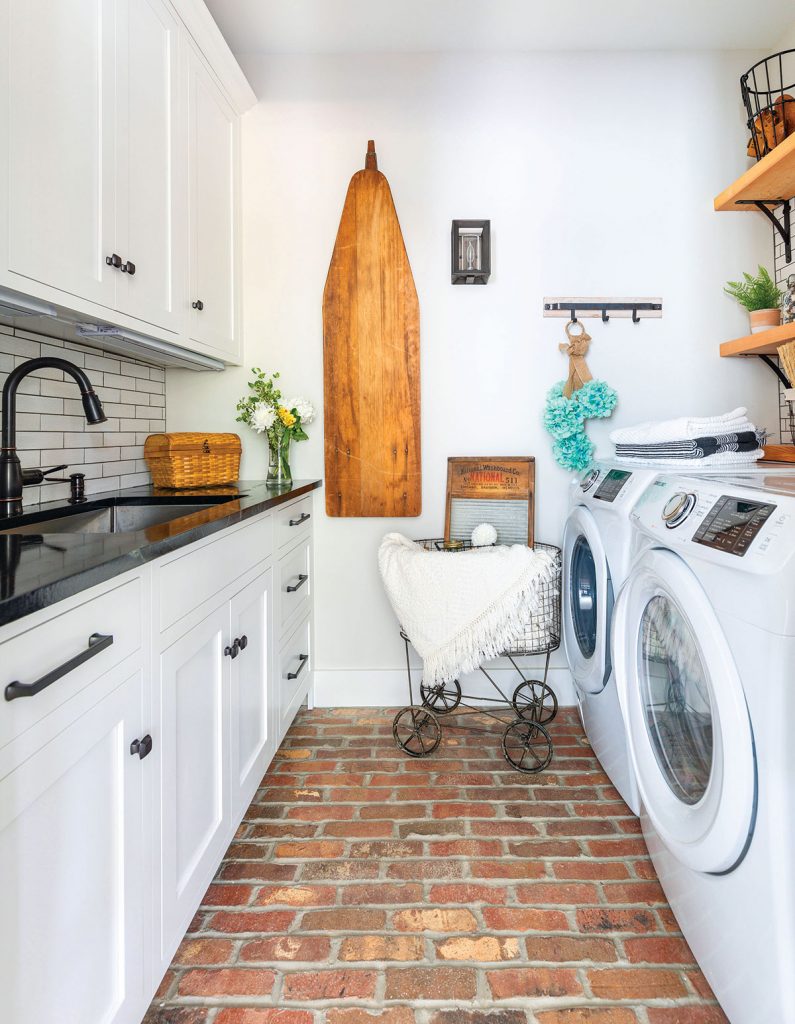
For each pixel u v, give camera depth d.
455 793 1.87
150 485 2.30
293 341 2.46
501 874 1.51
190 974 1.22
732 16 2.21
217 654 1.38
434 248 2.42
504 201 2.42
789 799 0.89
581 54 2.41
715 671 1.01
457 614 1.98
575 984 1.20
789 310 2.12
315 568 2.49
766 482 1.30
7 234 1.10
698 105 2.41
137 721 1.00
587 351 2.44
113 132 1.46
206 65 2.04
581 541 2.06
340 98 2.42
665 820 1.24
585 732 2.26
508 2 2.12
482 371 2.44
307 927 1.35
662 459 1.88
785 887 0.89
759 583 0.93
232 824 1.48
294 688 2.18
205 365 2.26
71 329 1.60
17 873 0.69
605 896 1.44
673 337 2.44
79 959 0.83
